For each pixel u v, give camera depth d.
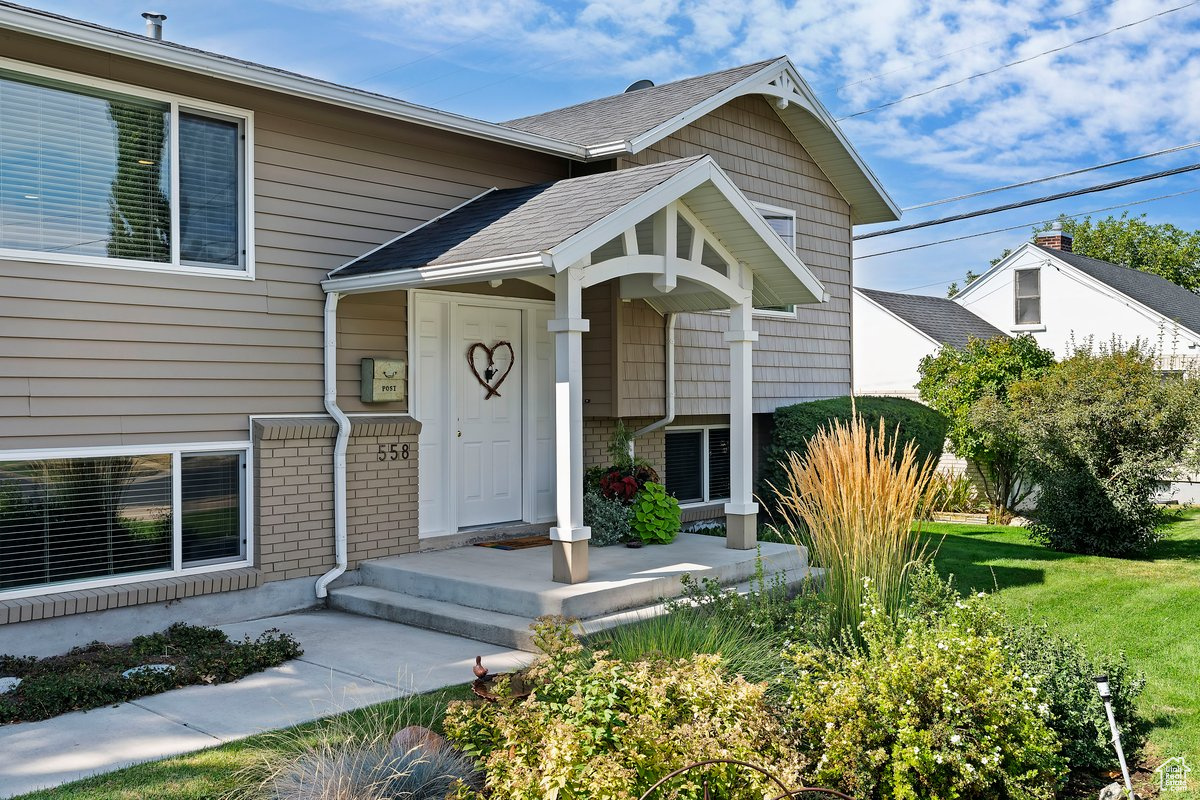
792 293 10.08
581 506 7.91
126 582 7.38
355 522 8.76
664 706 4.56
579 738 4.17
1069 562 11.49
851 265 14.93
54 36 6.62
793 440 12.75
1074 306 25.70
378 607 8.15
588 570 8.09
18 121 6.91
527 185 10.54
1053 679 5.59
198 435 7.78
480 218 8.92
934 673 5.03
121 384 7.34
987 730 4.83
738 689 4.69
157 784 4.63
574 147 10.32
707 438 13.39
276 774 4.48
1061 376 12.72
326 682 6.33
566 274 7.74
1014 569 11.05
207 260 7.92
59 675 6.22
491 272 7.44
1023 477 17.00
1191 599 9.43
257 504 8.10
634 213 7.81
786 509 12.82
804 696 5.04
